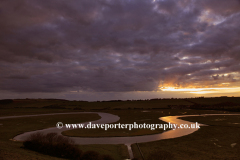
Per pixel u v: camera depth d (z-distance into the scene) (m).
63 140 28.84
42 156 22.31
